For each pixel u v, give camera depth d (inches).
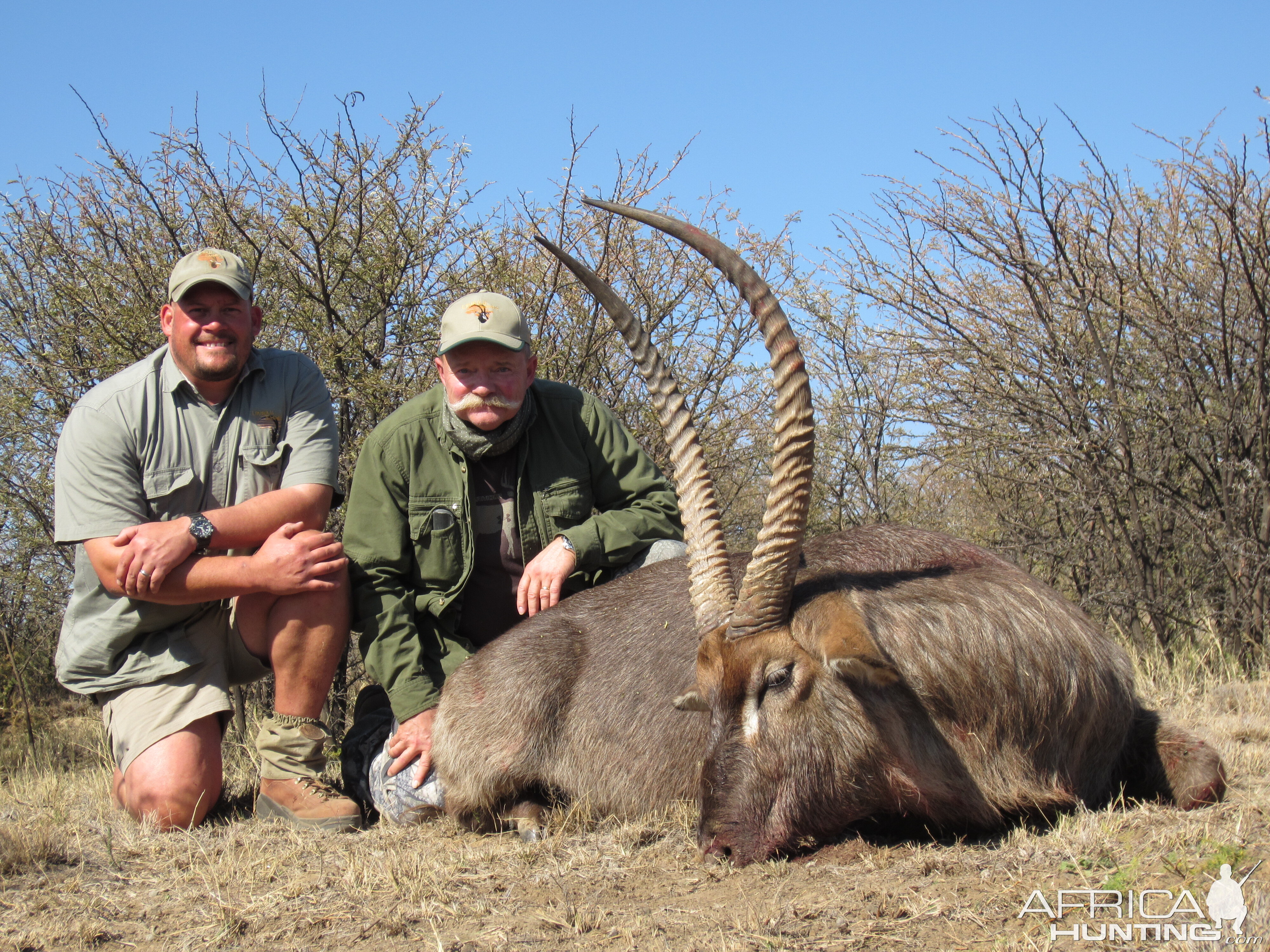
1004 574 105.3
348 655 176.6
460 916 94.2
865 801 99.1
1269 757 116.5
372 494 123.1
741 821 97.0
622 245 190.5
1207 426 174.9
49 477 184.1
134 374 122.2
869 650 95.3
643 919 90.6
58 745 190.1
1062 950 81.8
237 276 120.5
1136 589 174.6
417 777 118.8
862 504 248.8
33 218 183.0
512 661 116.4
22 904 100.0
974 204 187.8
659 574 118.8
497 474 125.2
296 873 104.7
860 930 86.3
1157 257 184.1
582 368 185.8
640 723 113.3
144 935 94.7
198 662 120.9
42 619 199.6
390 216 174.6
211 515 117.6
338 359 168.7
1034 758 100.7
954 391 193.2
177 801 117.4
